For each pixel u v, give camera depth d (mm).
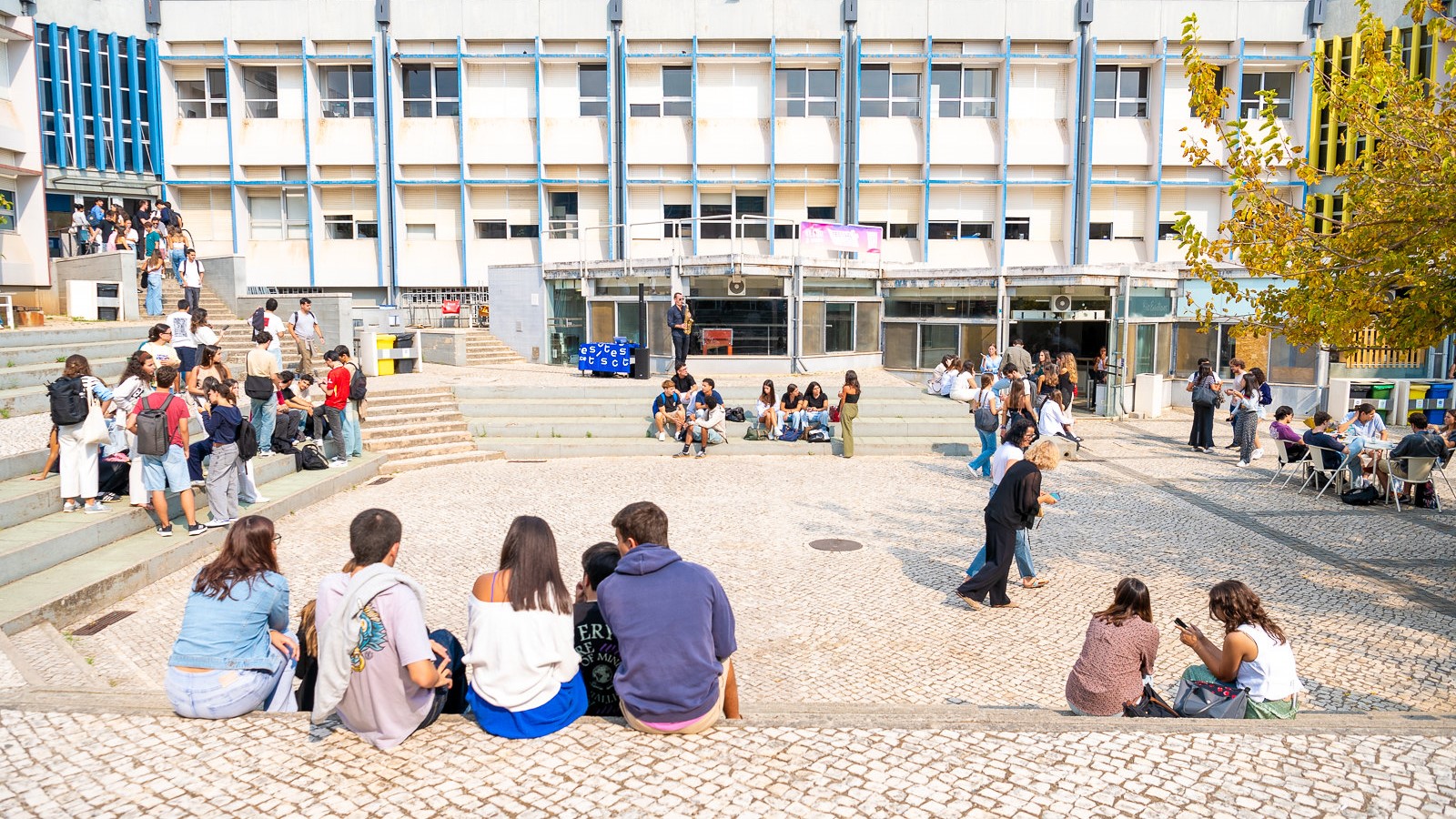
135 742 4422
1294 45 30484
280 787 3949
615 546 4969
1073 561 10328
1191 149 10031
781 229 32125
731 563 10219
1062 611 8734
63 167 28094
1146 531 11695
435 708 4609
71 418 9578
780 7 30828
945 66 31500
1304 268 9250
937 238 32062
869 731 4633
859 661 7492
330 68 31766
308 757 4242
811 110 31969
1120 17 30609
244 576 4871
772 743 4430
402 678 4297
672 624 4359
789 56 30859
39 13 27672
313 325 18625
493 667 4379
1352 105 9367
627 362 22781
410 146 31422
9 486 9773
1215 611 5738
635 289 24188
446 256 32188
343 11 30594
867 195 31859
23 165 20906
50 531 9008
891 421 18719
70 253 23469
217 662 4703
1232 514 12625
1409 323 9125
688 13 30828
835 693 6844
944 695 6828
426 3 30781
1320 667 7309
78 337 16578
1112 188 31766
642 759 4219
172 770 4121
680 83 31797
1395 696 6754
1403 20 27312
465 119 31328
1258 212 9477
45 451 10672
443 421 17750
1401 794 4031
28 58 20891
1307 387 22906
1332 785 4113
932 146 31297
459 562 10102
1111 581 9609
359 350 21625
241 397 16297
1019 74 31391
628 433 18062
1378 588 9320
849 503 13227
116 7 29469
